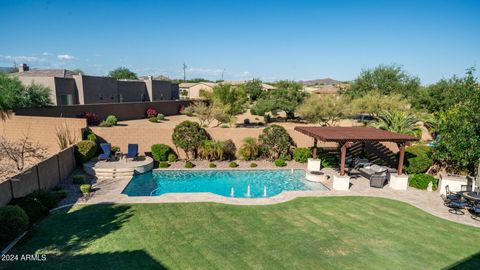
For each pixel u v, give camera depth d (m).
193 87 84.75
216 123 44.19
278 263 9.61
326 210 14.09
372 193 16.70
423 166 20.05
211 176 20.69
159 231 11.54
